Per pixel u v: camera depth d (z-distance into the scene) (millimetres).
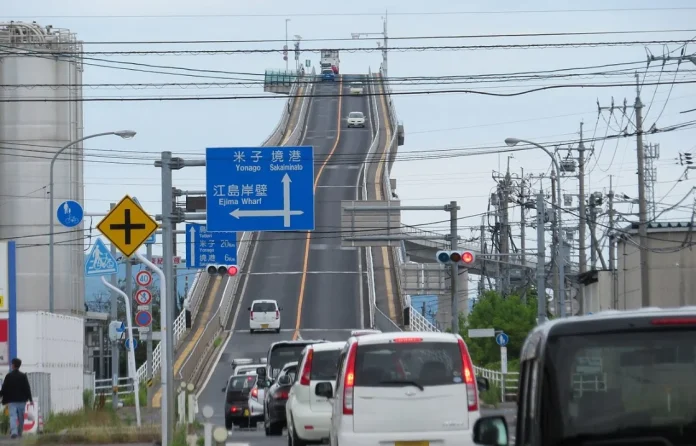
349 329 130250
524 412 13219
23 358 61969
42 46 108562
